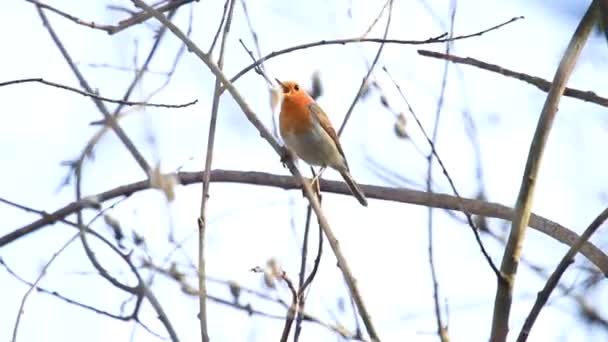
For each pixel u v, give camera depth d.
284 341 8.41
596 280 7.81
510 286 8.02
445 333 7.55
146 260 8.73
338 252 8.46
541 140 8.28
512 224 8.16
